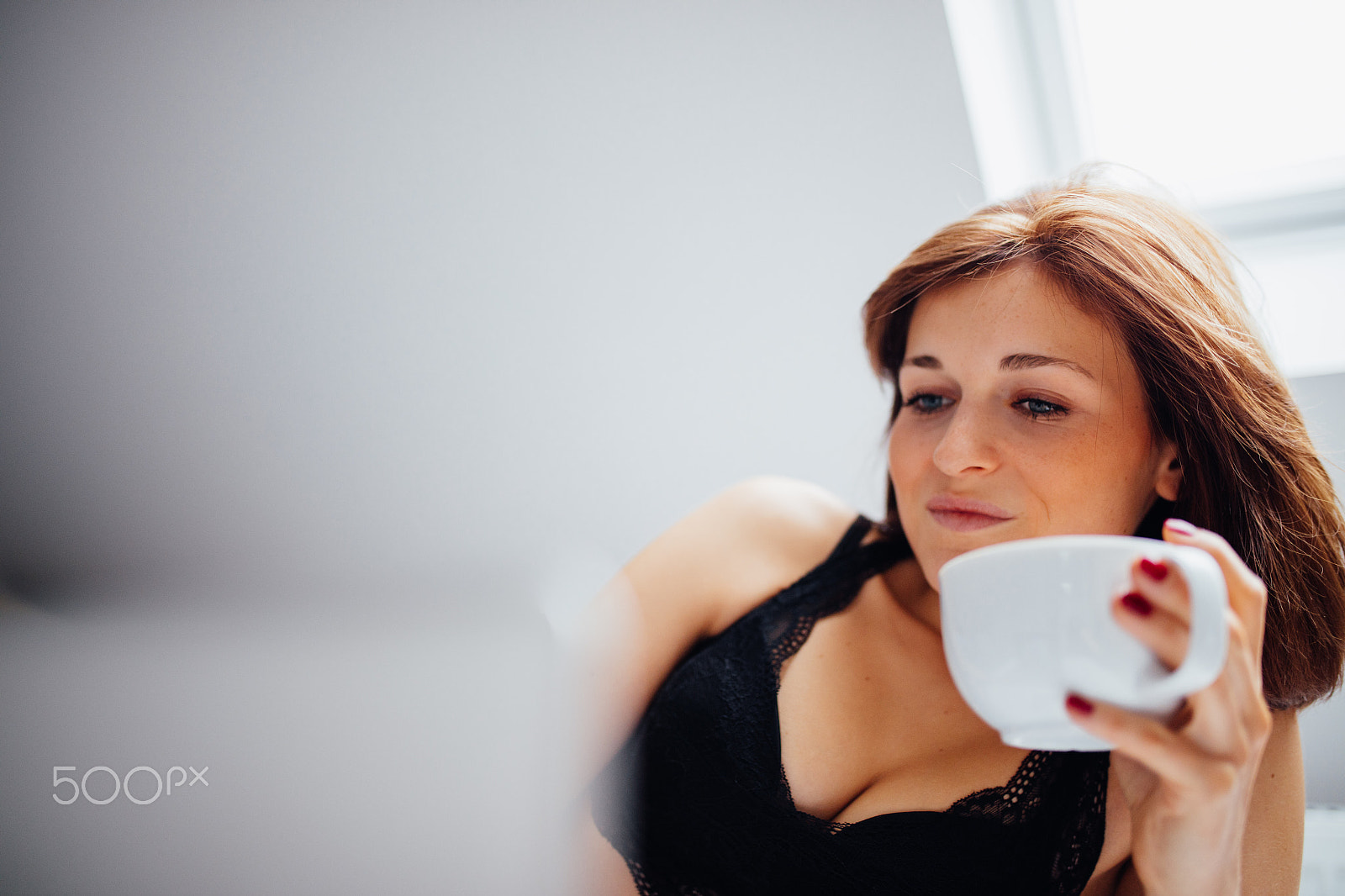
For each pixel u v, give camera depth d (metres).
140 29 1.22
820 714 0.81
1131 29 1.55
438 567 1.03
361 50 1.25
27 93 1.25
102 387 1.18
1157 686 0.41
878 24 1.19
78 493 1.08
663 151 1.34
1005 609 0.42
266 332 1.23
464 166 1.31
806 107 1.28
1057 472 0.69
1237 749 0.45
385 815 0.59
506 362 1.34
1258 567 0.75
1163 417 0.74
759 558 0.95
